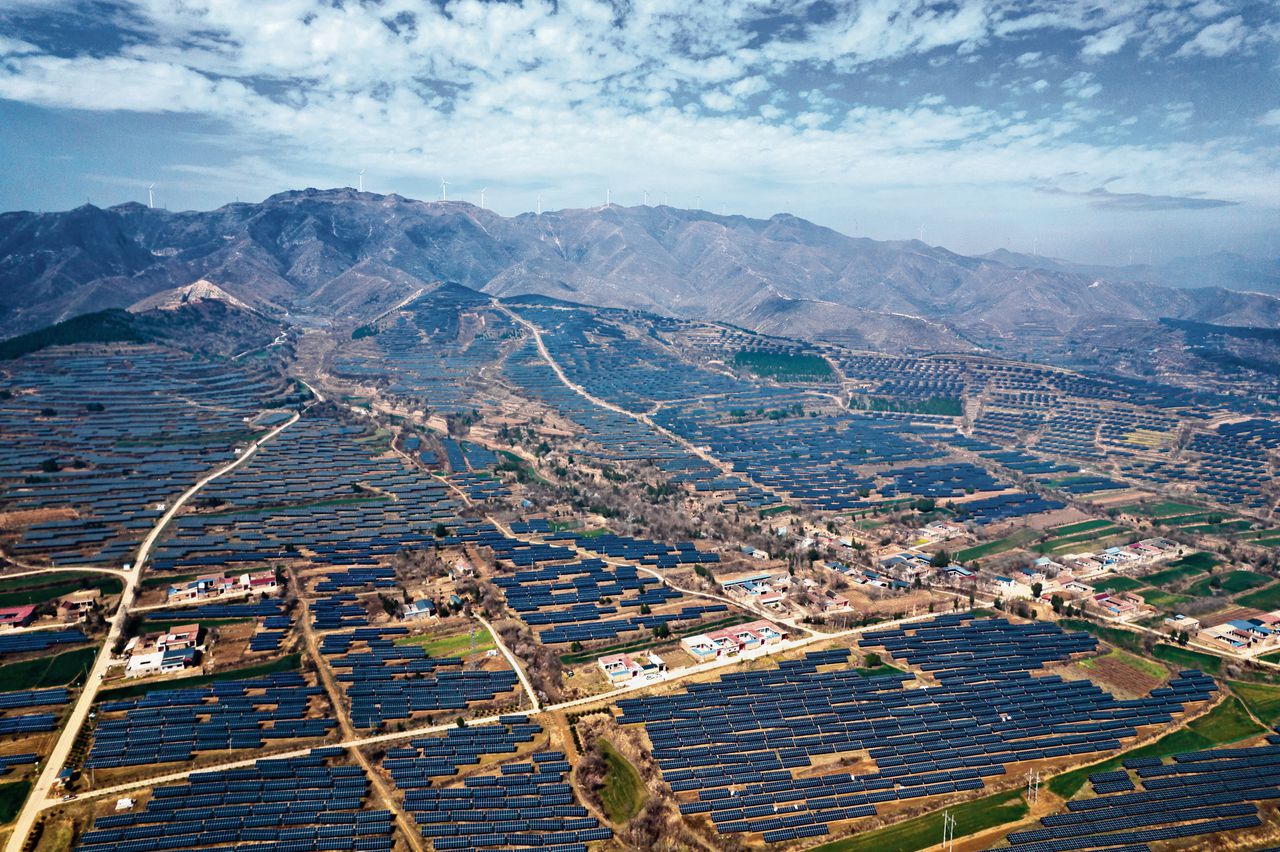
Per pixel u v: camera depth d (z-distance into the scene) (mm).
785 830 180875
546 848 173500
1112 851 177125
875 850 176125
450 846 172750
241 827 175250
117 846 168875
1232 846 180375
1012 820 186250
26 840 169875
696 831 180375
